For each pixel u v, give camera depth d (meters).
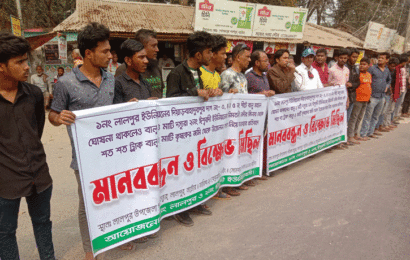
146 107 2.34
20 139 1.82
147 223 2.45
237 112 3.33
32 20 16.39
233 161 3.41
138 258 2.38
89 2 9.01
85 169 2.04
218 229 2.81
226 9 8.63
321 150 5.10
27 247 2.53
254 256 2.39
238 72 3.50
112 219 2.24
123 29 8.05
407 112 9.73
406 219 3.00
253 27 9.17
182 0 12.36
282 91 4.12
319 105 4.79
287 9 9.38
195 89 2.78
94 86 2.12
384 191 3.68
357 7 19.42
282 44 9.95
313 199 3.43
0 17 14.41
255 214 3.09
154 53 3.07
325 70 5.42
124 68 2.97
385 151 5.53
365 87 5.78
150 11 9.55
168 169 2.68
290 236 2.67
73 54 5.49
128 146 2.26
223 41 3.03
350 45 12.09
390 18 18.48
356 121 6.31
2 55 1.62
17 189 1.83
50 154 5.12
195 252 2.46
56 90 2.00
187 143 2.80
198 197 3.01
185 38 9.05
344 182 3.96
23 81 1.79
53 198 3.45
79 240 2.64
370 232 2.75
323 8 20.56
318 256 2.39
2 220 1.84
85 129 2.00
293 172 4.38
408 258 2.38
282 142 4.18
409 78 9.12
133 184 2.33
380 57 6.22
